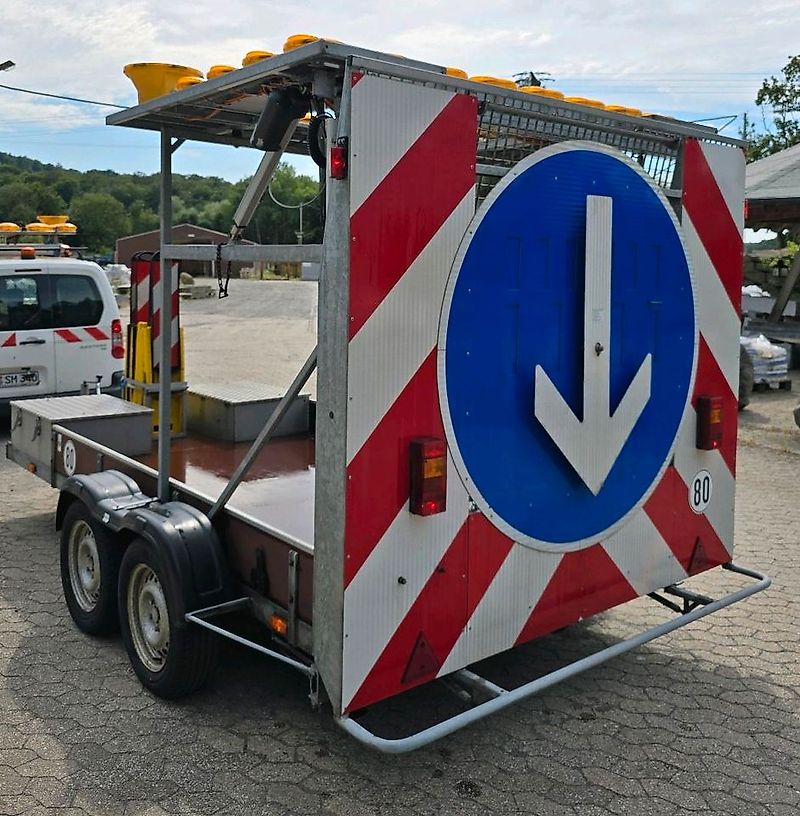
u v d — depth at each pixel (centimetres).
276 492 432
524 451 320
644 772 328
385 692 290
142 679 383
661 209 357
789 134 3256
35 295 889
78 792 309
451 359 293
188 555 352
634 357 353
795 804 309
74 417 532
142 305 599
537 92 321
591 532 349
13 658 416
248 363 1453
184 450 544
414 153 274
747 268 2184
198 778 318
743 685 399
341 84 270
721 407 394
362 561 279
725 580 534
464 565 308
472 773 324
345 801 306
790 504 714
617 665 418
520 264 309
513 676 406
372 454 278
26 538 598
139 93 384
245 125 396
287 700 376
